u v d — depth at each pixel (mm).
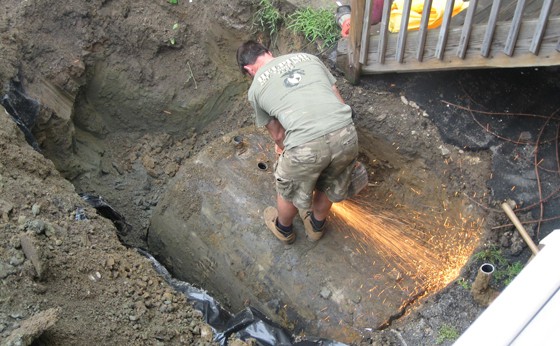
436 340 3566
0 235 3262
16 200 3619
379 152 4793
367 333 3758
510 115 4387
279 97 3512
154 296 3486
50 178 4066
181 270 4609
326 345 3393
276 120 3768
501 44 3768
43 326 2734
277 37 5430
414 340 3600
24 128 4410
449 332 3566
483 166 4293
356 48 4402
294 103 3461
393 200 4723
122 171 5516
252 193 4508
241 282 4270
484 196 4191
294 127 3441
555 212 4004
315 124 3414
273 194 4496
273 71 3572
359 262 4160
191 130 5734
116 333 3129
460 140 4406
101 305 3246
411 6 4316
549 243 1821
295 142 3439
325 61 4898
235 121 5648
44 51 4961
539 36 3531
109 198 5262
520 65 3803
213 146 4859
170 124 5727
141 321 3273
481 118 4418
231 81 5672
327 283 4055
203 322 3453
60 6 5086
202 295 3625
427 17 3881
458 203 4340
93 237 3684
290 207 3889
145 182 5477
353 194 3992
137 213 5270
